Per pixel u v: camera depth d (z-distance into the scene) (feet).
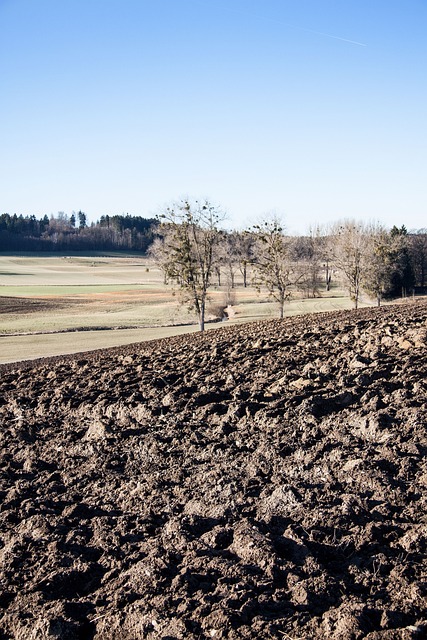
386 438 31.71
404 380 41.29
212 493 27.78
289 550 22.67
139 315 198.39
